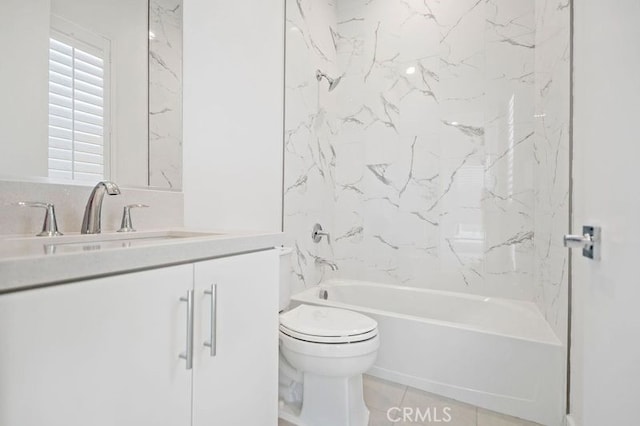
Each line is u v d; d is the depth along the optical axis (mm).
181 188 1450
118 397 607
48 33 1004
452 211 2314
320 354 1318
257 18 1897
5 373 460
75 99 1077
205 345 801
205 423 804
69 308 532
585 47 1066
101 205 1050
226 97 1687
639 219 662
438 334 1674
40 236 895
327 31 2596
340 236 2707
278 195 2080
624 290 730
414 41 2432
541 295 1901
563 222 1424
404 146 2471
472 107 2250
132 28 1257
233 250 900
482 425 1432
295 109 2238
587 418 1021
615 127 789
